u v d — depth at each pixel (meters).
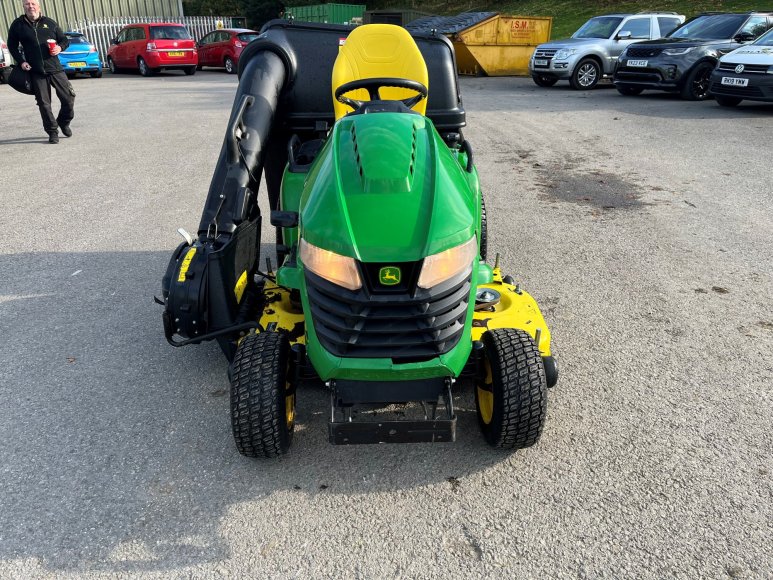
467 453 3.11
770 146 8.98
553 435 3.22
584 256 5.46
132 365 3.93
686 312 4.46
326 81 4.55
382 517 2.72
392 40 4.20
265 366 2.84
